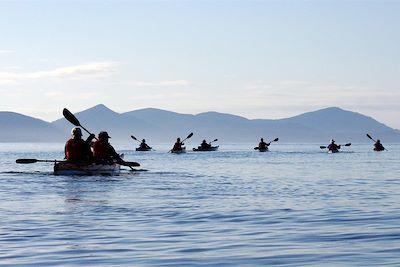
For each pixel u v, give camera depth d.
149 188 28.27
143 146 102.75
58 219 18.12
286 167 49.41
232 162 58.38
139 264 12.14
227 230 16.28
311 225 17.20
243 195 25.50
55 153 97.12
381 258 12.44
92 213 19.48
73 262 12.33
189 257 12.78
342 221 17.98
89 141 36.62
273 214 19.47
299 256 12.77
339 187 30.09
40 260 12.49
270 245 14.08
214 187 29.23
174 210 20.30
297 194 26.22
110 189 27.58
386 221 17.97
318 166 51.56
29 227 16.61
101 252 13.31
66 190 26.91
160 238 15.03
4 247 13.86
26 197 24.03
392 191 27.95
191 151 106.75
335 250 13.38
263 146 104.62
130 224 17.28
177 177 35.94
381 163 58.38
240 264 12.09
